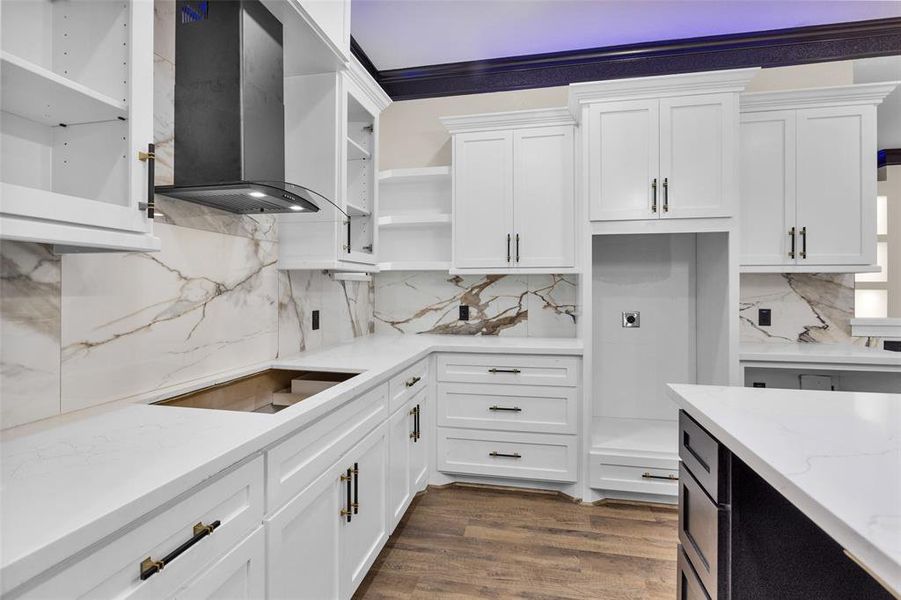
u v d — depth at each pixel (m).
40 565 0.56
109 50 1.03
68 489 0.73
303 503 1.23
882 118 2.72
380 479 1.83
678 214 2.36
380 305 3.27
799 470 0.76
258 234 2.00
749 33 2.78
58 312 1.16
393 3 2.49
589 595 1.71
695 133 2.34
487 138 2.81
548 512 2.36
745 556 1.02
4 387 1.04
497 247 2.80
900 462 0.80
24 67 0.81
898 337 2.62
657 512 2.36
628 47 2.92
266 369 1.95
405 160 3.26
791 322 2.73
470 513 2.35
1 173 1.01
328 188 2.07
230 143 1.44
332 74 2.07
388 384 1.93
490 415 2.60
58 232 0.85
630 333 2.92
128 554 0.72
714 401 1.23
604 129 2.43
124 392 1.35
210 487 0.89
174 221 1.54
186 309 1.59
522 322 3.07
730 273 2.31
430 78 3.20
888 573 0.52
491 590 1.74
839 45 2.72
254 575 1.03
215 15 1.45
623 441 2.53
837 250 2.45
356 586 1.58
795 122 2.48
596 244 2.96
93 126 1.06
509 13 2.58
